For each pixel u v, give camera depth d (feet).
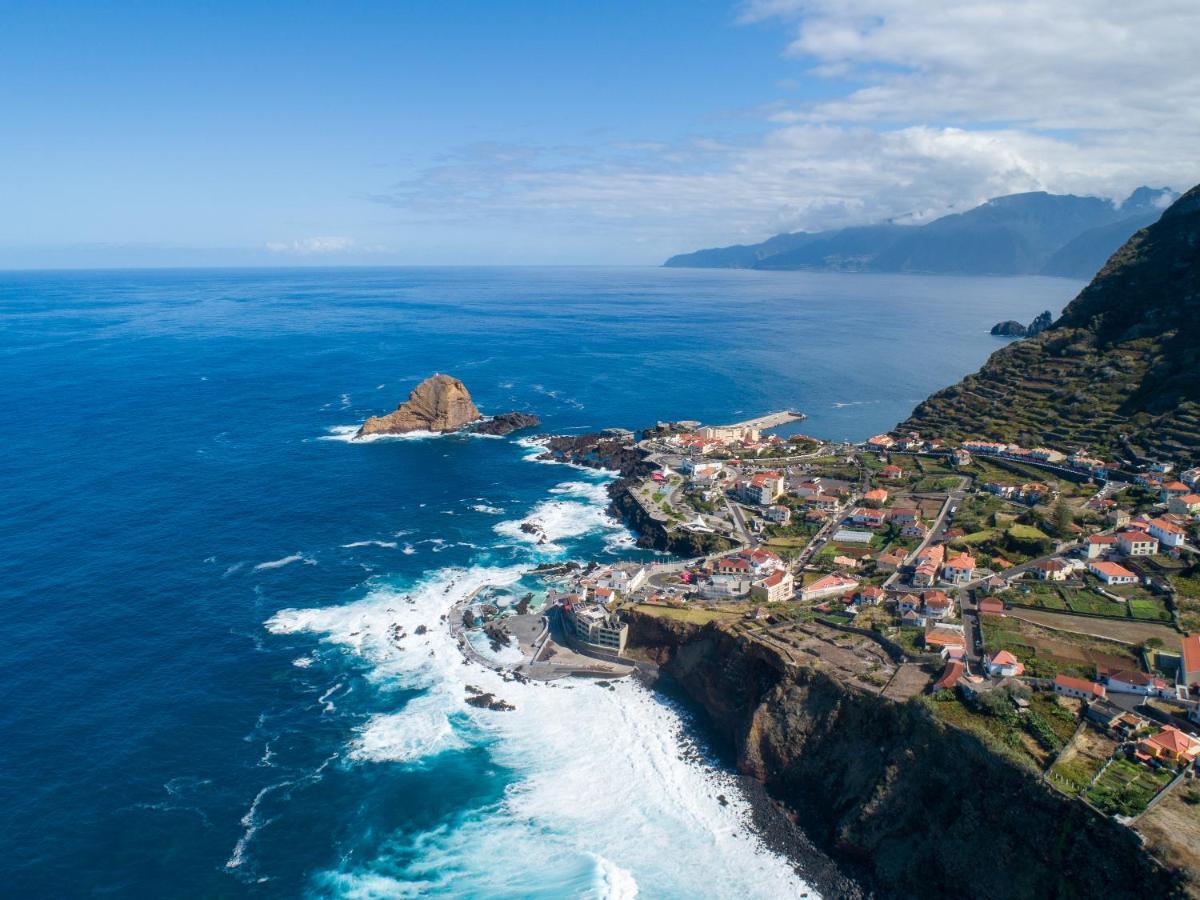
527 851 327.47
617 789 361.71
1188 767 294.05
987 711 330.95
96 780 357.41
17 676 425.69
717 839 332.60
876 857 312.29
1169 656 367.66
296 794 355.56
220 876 312.91
